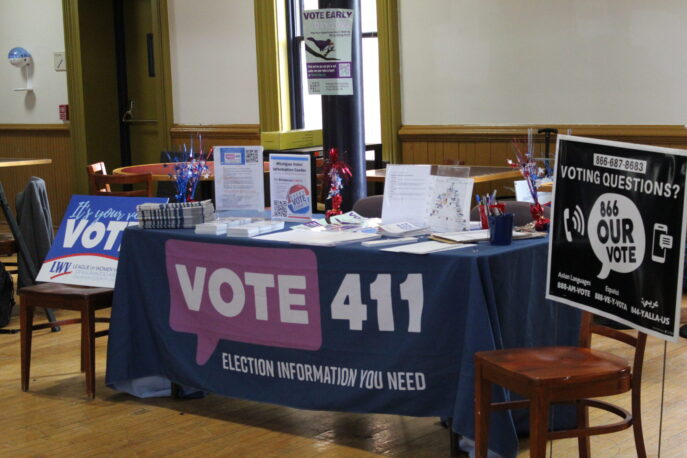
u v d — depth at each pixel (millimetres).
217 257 4000
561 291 3018
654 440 3674
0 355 5215
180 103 9914
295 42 9188
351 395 3693
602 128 7297
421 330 3467
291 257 3770
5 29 10797
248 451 3691
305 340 3791
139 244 4270
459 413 3285
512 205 4184
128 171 7320
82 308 4352
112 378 4340
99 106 10469
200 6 9578
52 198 10828
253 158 4617
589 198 2871
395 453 3615
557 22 7441
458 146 8086
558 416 3703
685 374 4484
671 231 2566
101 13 10391
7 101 10945
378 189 7680
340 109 5320
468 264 3295
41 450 3766
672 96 6996
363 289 3602
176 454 3682
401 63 8328
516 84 7711
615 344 5047
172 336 4207
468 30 7898
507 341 3396
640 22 7059
